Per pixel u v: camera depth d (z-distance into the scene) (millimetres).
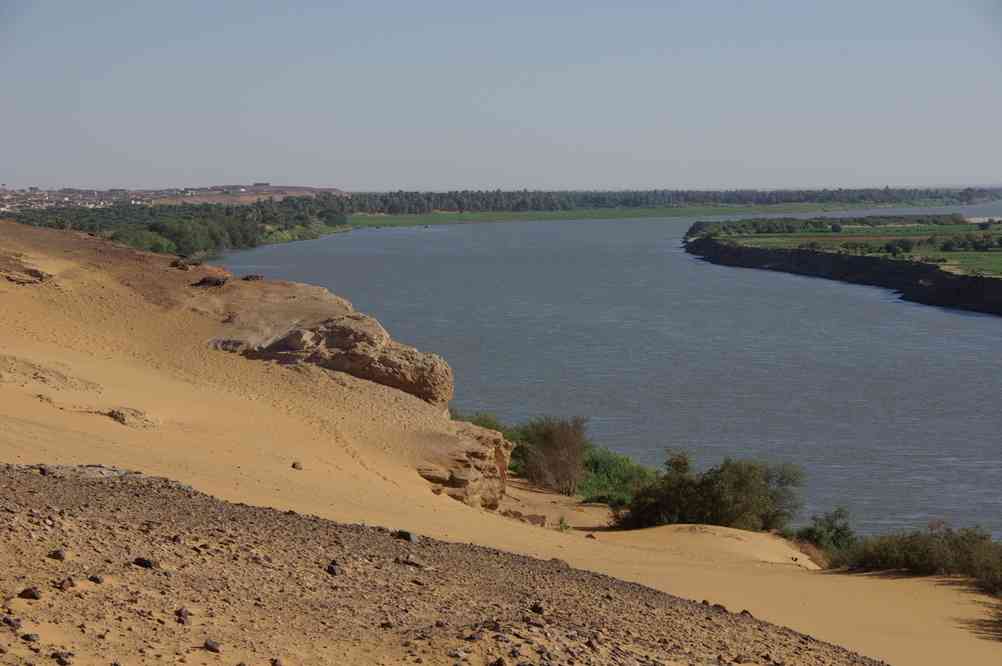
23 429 19812
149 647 7133
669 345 70562
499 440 29359
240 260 139500
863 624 17312
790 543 29500
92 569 8844
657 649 10062
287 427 26562
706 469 39469
